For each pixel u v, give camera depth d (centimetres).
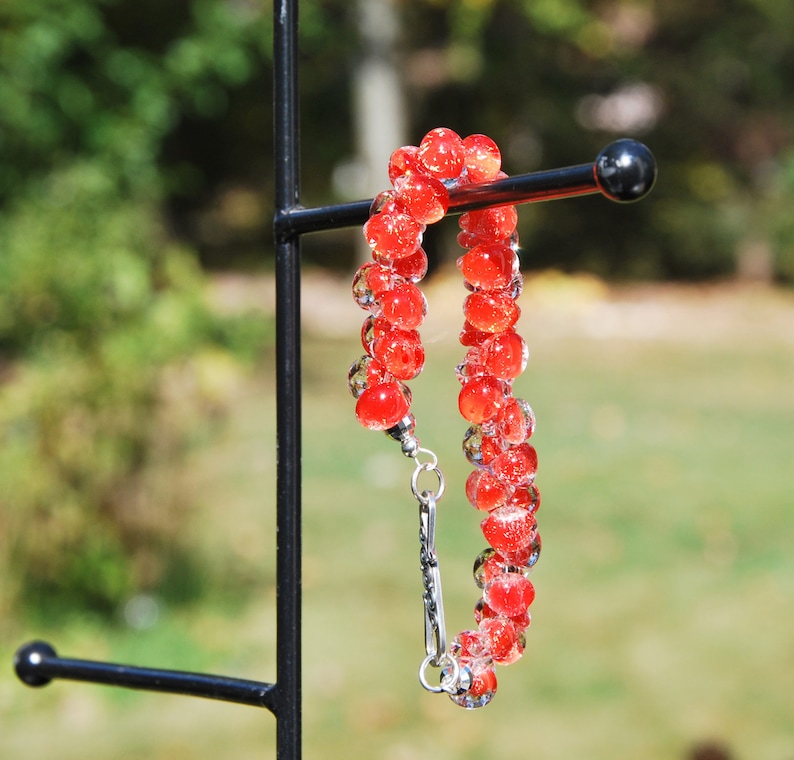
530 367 802
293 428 87
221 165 1328
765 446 576
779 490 498
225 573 394
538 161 1288
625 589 389
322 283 1215
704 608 372
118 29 739
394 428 80
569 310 1052
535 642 350
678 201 1226
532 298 1090
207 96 765
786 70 1255
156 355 380
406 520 458
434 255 1173
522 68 1238
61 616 350
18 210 577
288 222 86
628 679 327
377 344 79
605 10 1225
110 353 361
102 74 684
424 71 1218
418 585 392
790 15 1195
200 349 602
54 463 340
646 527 451
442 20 1239
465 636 81
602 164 68
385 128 1148
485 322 77
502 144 1280
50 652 104
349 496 492
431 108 1272
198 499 393
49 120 644
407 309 78
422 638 353
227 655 340
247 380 707
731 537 439
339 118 1325
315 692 321
